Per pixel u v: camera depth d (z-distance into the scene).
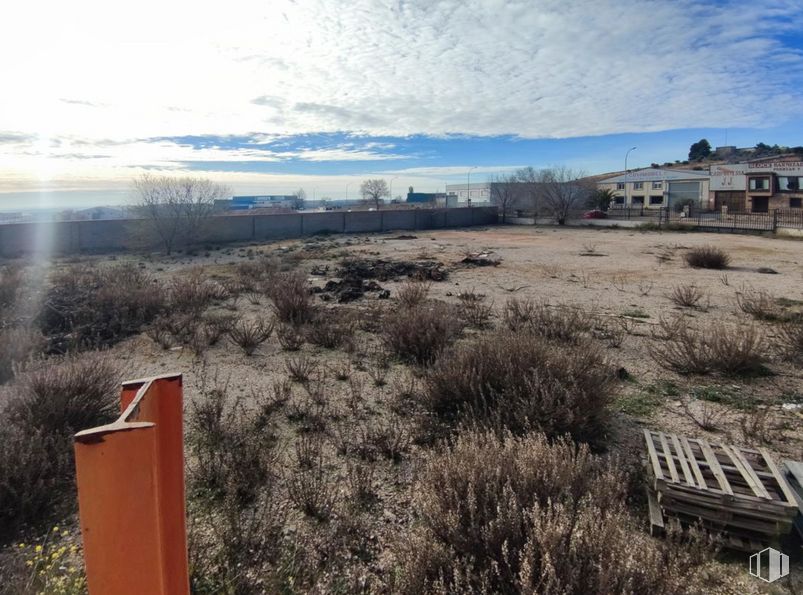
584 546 1.87
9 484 2.75
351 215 29.52
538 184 40.44
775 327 7.11
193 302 8.48
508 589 1.88
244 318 7.96
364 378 5.14
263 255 18.14
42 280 11.09
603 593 1.70
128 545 0.98
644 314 8.11
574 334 6.34
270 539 2.55
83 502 0.95
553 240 23.80
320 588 2.25
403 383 4.93
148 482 0.99
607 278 12.30
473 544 2.06
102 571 0.97
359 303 9.22
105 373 4.29
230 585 2.20
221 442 3.65
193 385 4.95
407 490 3.05
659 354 5.66
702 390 4.73
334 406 4.38
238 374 5.33
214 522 2.72
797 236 23.69
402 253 18.31
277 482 3.14
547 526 1.91
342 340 6.52
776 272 13.05
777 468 2.86
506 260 16.16
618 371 5.07
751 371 5.21
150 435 0.99
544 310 7.61
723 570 2.32
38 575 2.23
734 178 54.41
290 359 5.84
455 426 3.79
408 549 2.20
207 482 3.10
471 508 2.11
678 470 2.85
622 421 4.02
